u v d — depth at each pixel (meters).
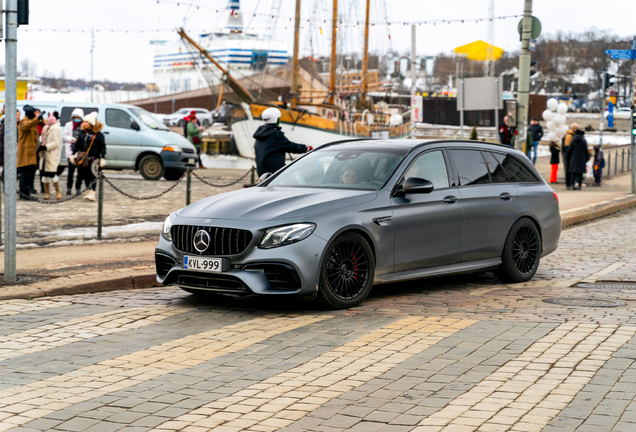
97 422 4.22
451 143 8.57
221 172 27.12
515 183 9.05
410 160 7.99
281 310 7.23
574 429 4.00
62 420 4.26
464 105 20.38
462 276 9.45
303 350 5.75
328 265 7.06
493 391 4.67
